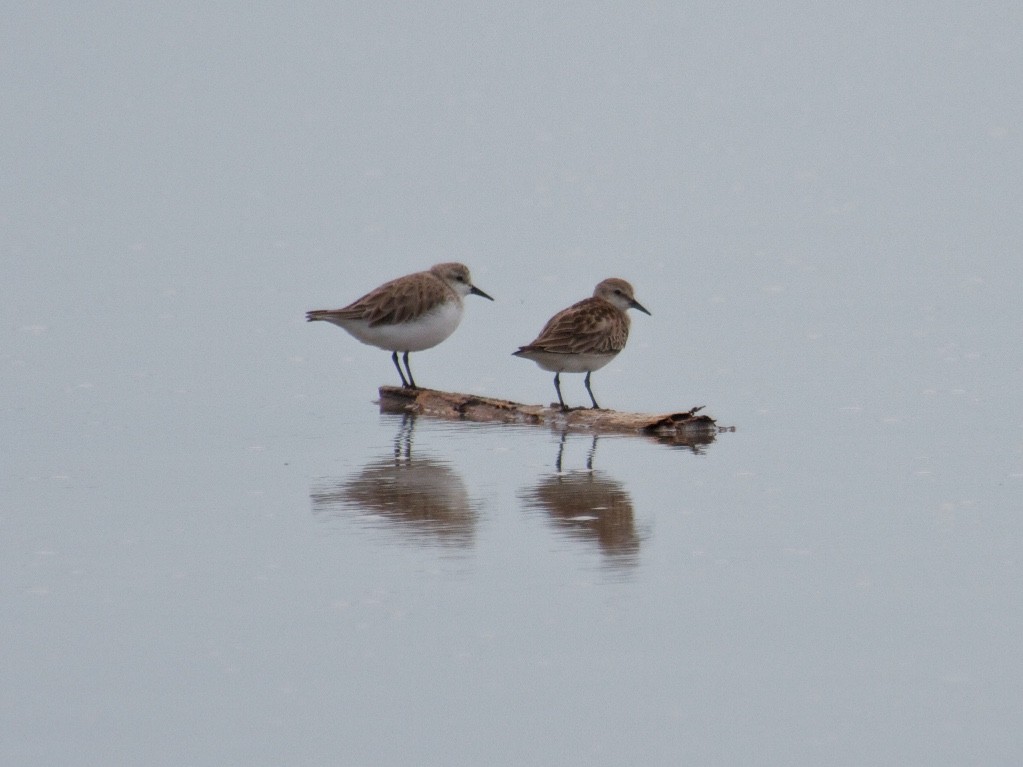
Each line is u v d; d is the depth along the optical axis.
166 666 10.48
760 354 21.28
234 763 9.22
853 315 23.84
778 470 15.15
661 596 11.60
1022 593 11.54
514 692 10.08
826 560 12.34
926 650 10.58
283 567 12.30
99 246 32.38
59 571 12.30
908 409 17.81
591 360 17.64
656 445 16.42
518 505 13.98
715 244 31.53
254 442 16.86
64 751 9.35
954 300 24.80
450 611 11.34
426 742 9.47
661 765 9.20
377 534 13.15
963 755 9.25
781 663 10.44
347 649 10.72
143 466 15.74
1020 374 19.47
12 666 10.48
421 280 18.86
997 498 13.98
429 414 18.41
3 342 22.83
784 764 9.18
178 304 26.14
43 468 15.67
